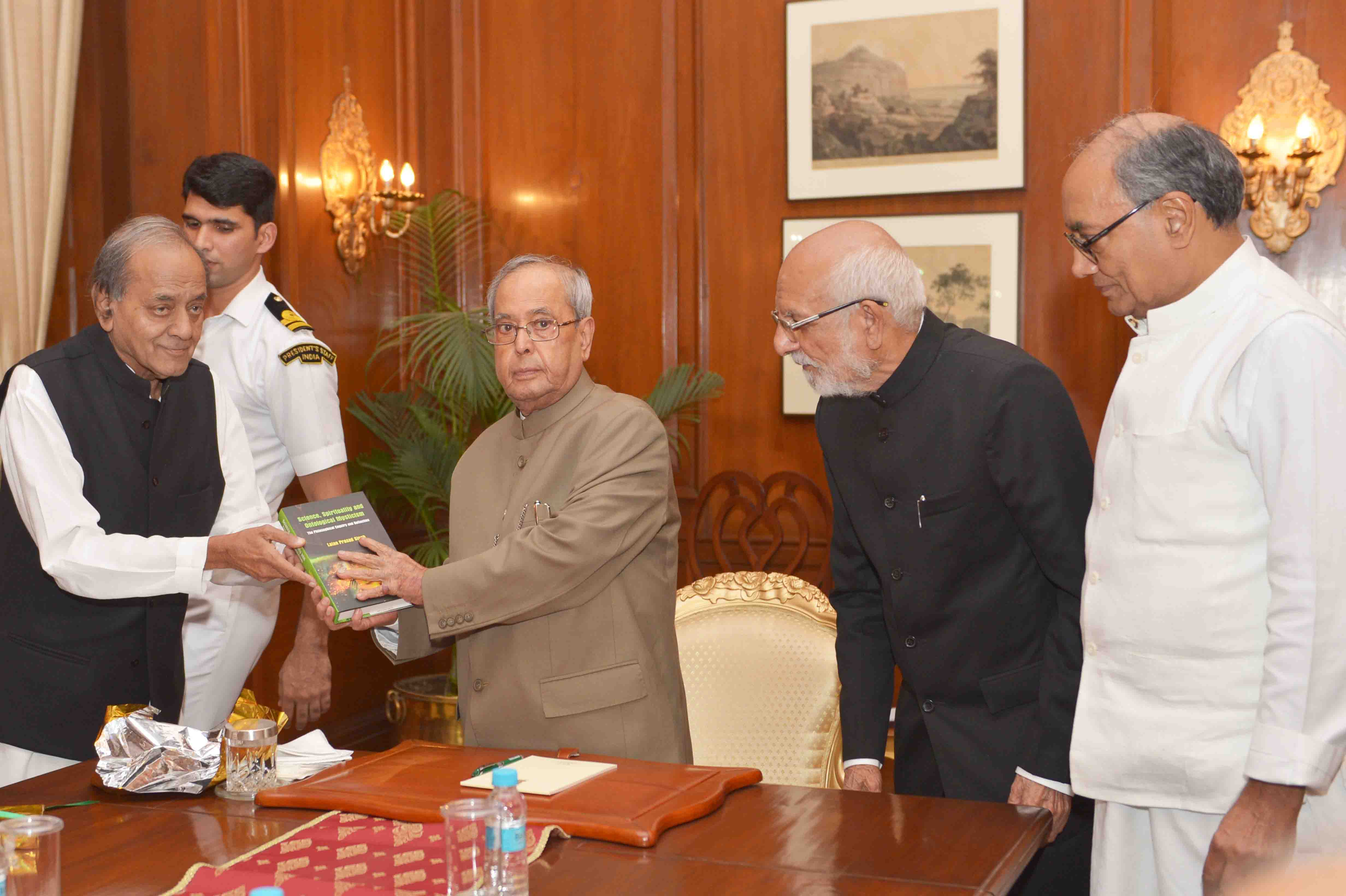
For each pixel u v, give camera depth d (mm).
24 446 2229
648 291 5367
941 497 2111
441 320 4562
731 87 5195
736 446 5215
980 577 2139
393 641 2416
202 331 2455
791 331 2166
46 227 3887
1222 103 4551
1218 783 1666
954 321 4895
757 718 2660
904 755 2316
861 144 4996
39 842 1299
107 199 4246
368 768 1889
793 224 5117
